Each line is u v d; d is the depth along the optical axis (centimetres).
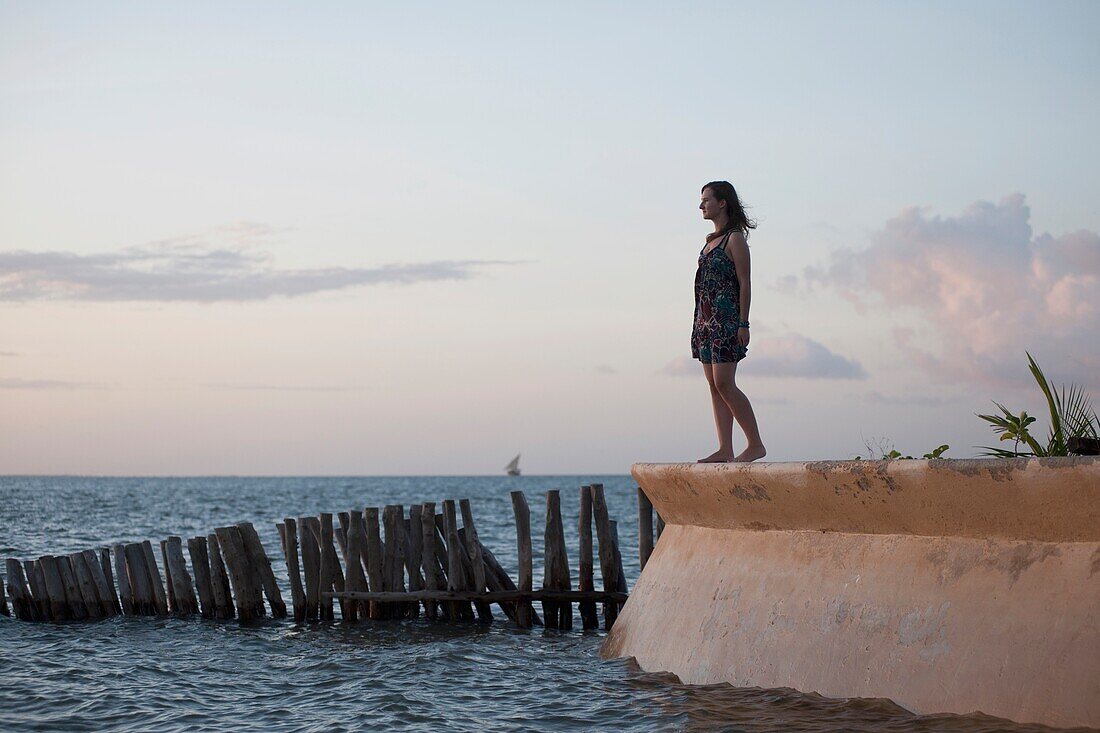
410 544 1309
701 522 752
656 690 683
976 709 485
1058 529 483
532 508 6406
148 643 1170
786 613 618
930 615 529
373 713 745
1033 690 465
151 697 842
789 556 640
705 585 710
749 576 667
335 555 1337
